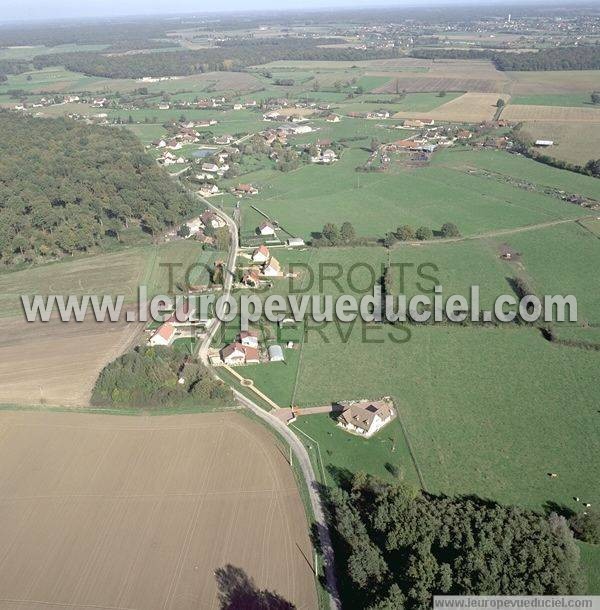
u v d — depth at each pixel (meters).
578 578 64.50
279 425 96.81
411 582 64.50
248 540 75.50
